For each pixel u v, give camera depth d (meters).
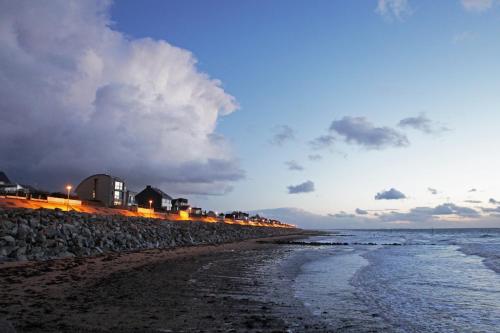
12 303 15.97
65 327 12.80
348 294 21.22
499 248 64.44
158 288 20.94
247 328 13.59
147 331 12.84
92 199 83.88
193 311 15.84
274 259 42.38
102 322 13.67
